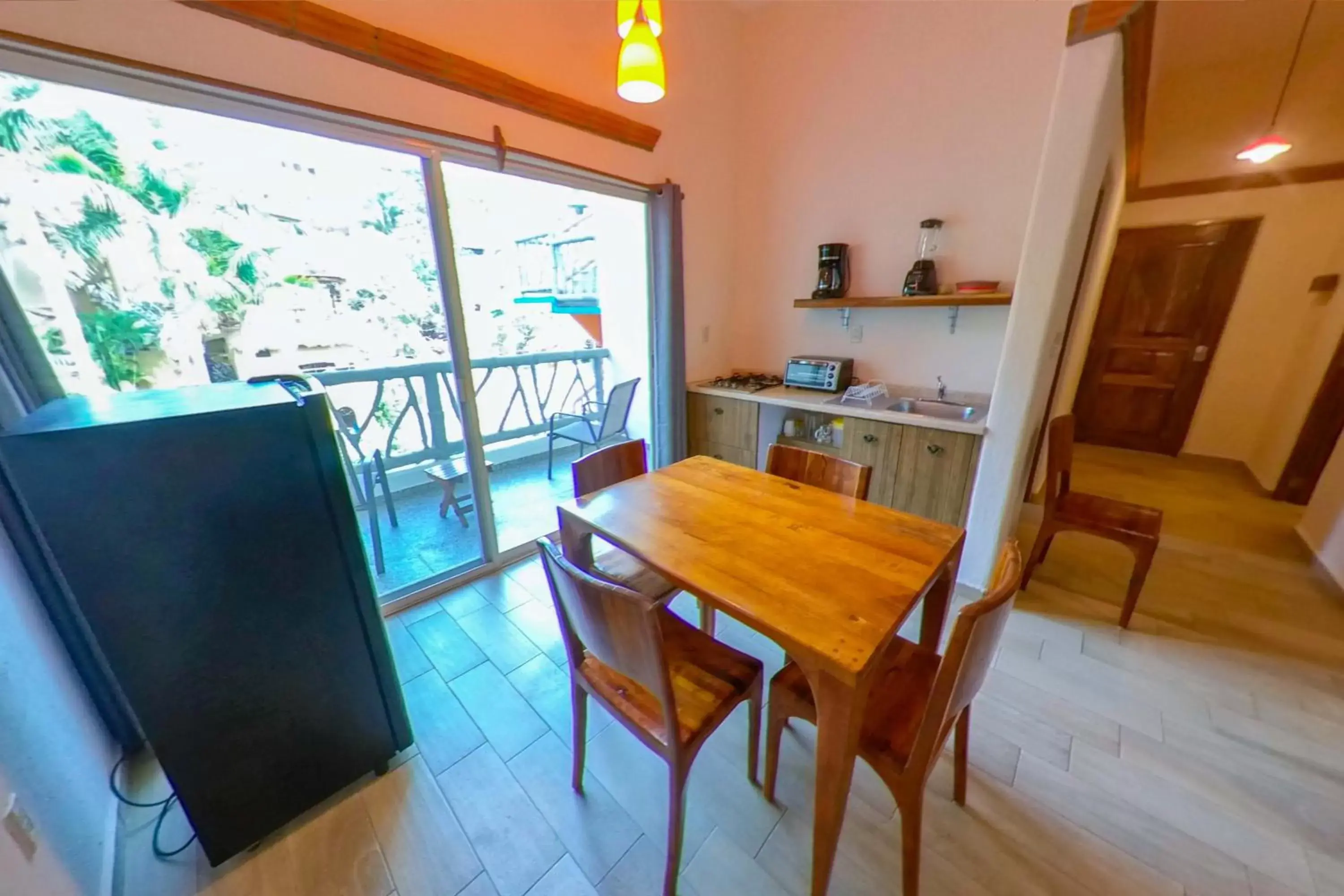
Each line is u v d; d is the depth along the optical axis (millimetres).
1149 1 1462
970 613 808
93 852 1121
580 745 1330
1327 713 1607
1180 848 1216
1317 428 3109
